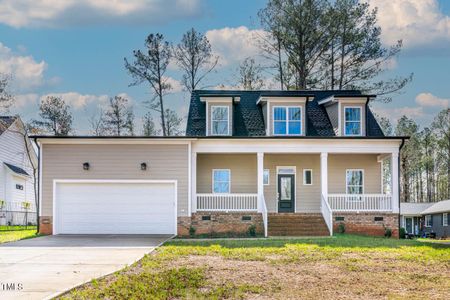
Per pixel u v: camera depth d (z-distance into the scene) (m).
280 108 30.33
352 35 41.50
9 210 40.12
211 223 26.81
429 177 73.25
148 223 26.42
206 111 30.39
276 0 42.91
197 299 10.26
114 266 14.70
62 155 26.56
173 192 26.58
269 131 30.02
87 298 10.17
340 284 11.94
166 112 49.19
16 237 24.50
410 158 69.25
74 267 14.52
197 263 15.17
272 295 10.72
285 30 42.53
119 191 26.58
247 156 29.97
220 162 29.88
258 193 27.33
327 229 26.56
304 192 30.16
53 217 26.31
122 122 53.31
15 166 42.09
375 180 30.38
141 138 26.36
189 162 26.70
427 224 58.56
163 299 10.17
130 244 21.05
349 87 42.31
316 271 13.77
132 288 11.15
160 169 26.61
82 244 21.08
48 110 52.47
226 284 11.83
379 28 41.91
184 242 21.84
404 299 10.38
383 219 27.59
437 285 11.88
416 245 20.84
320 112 32.06
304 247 19.38
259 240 22.80
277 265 14.84
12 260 16.02
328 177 30.27
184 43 48.53
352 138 27.50
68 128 52.91
